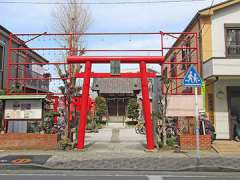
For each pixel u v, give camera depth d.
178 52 20.55
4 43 22.33
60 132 16.08
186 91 18.83
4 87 22.25
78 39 20.05
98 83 44.22
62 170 10.47
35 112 14.53
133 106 38.19
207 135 14.45
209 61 16.20
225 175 9.73
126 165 10.97
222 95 17.12
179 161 11.64
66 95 14.99
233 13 17.66
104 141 18.47
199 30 17.61
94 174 9.71
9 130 15.15
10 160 11.77
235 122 16.97
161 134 15.31
